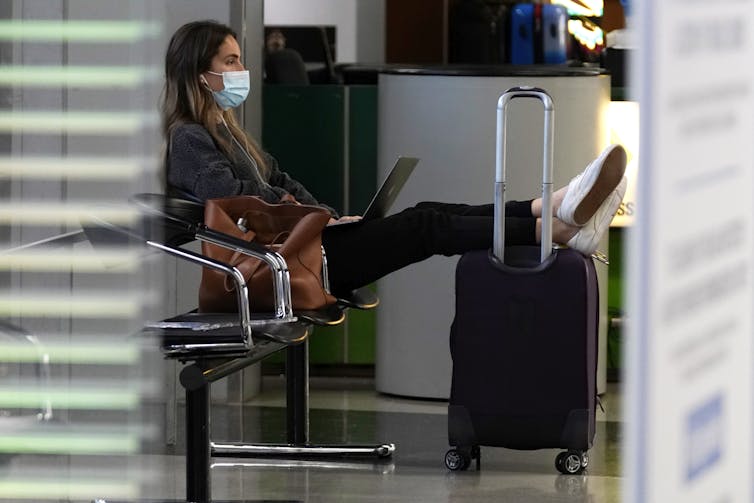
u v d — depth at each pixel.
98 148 9.62
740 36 2.57
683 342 2.44
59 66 9.39
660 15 2.23
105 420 9.62
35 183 9.43
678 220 2.37
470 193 14.22
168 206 9.09
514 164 14.13
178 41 11.38
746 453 2.87
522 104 14.10
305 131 16.12
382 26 22.73
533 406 10.83
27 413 8.55
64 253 9.52
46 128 9.43
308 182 16.16
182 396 13.42
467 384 10.92
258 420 13.70
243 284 8.27
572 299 10.70
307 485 10.59
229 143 11.41
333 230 11.31
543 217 10.77
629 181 15.68
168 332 8.38
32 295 9.50
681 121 2.34
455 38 18.70
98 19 9.68
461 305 10.89
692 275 2.45
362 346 16.55
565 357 10.77
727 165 2.57
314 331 16.53
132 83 10.17
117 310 9.73
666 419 2.39
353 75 16.56
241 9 14.09
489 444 11.00
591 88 14.32
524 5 18.25
